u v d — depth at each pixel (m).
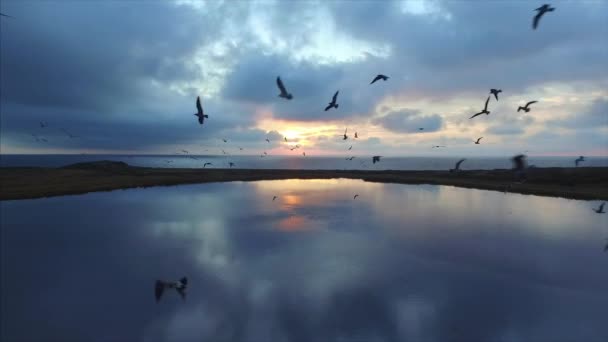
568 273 28.59
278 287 25.80
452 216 49.06
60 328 20.09
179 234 39.03
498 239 37.53
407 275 28.09
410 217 48.22
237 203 58.41
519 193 68.31
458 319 21.75
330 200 62.00
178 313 21.97
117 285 25.61
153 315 21.67
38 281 26.09
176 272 28.23
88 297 23.75
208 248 34.12
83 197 62.62
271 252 33.22
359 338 19.77
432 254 33.00
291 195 67.94
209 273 28.06
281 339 19.50
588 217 48.25
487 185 76.69
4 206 53.19
